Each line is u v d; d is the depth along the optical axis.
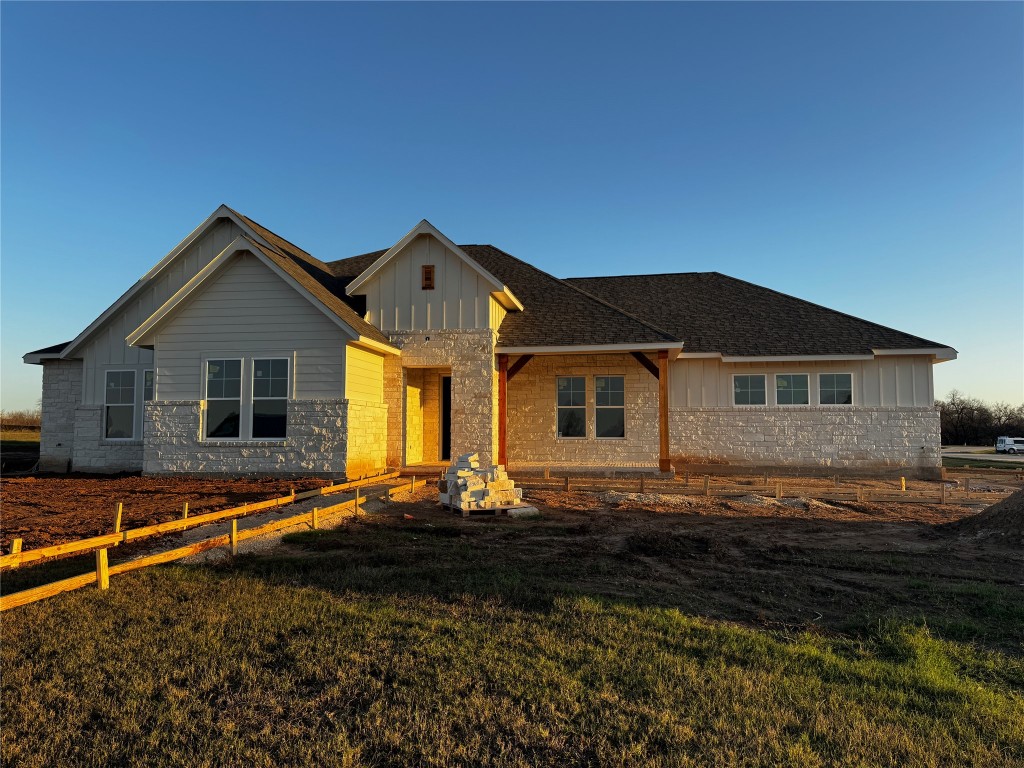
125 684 4.32
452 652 4.83
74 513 10.27
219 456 14.87
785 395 18.66
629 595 6.41
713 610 6.06
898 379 18.19
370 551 8.19
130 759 3.51
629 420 18.97
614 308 18.38
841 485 16.06
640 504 12.55
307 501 11.72
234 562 7.41
